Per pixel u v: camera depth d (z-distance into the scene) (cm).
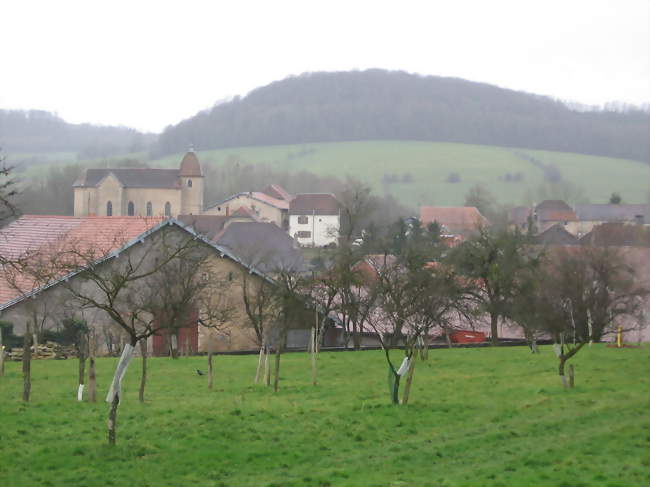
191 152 19488
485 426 2375
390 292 3850
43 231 5509
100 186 18638
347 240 6088
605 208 17150
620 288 4806
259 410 2570
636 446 2080
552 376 3406
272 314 4575
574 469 1861
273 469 1936
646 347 4606
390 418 2477
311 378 3431
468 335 5675
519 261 5156
